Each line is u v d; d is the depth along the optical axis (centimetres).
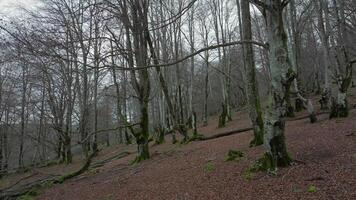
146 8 1410
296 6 3038
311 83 3391
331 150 856
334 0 1575
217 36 2941
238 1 2036
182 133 1895
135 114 3438
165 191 841
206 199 698
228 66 2836
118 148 2802
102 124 3784
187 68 3478
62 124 2480
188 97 3403
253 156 956
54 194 1196
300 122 1512
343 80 1388
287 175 712
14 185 1650
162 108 2823
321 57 3177
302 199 582
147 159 1491
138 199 832
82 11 1562
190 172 981
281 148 764
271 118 761
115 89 2738
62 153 2645
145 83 1485
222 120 2355
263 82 3906
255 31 2803
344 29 1705
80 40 1011
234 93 4547
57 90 2447
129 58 1434
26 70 2492
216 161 1034
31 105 3022
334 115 1385
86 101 2436
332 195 572
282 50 730
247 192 679
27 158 3659
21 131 2886
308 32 3266
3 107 2869
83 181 1355
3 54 1711
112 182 1148
